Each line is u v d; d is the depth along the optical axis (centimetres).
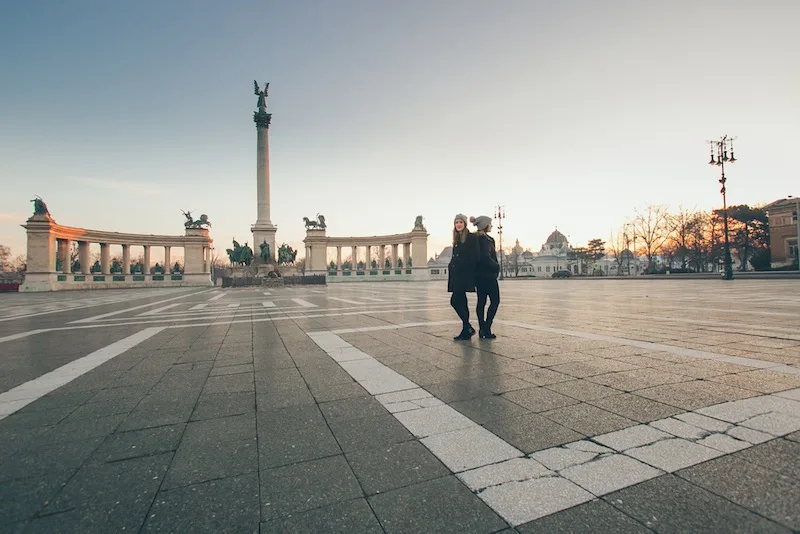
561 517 197
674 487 220
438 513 203
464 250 702
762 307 1153
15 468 258
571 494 216
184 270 6800
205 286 6525
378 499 217
